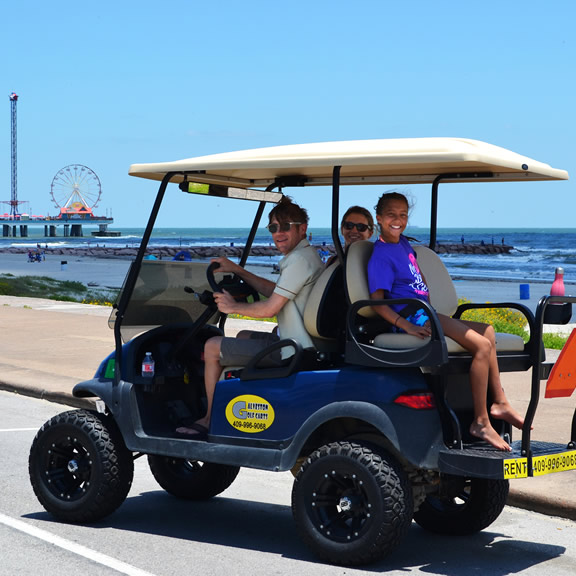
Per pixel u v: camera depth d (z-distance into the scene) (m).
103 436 5.95
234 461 5.48
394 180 6.36
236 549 5.61
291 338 5.52
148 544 5.70
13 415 10.57
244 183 6.57
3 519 6.21
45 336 16.86
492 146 5.55
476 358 5.09
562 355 5.08
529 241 140.88
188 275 6.29
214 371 5.74
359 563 5.12
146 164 5.87
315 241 74.25
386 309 5.11
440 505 6.10
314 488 5.22
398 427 4.99
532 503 6.79
